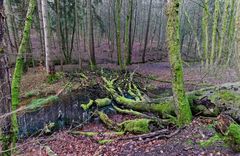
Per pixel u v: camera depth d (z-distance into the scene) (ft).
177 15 23.58
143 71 70.18
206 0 48.65
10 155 12.27
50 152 23.50
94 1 81.61
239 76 28.02
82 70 64.85
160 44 122.72
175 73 24.98
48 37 51.11
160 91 49.60
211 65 53.47
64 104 40.50
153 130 27.40
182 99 25.52
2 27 11.37
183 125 25.34
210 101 26.61
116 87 49.75
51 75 51.75
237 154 17.53
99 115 35.27
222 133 18.67
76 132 30.14
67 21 77.41
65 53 77.77
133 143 23.99
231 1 46.37
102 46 110.93
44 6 49.93
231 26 47.42
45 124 32.04
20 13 50.98
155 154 20.92
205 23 52.90
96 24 96.22
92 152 24.21
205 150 19.45
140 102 35.37
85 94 46.09
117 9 64.80
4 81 11.64
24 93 43.14
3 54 11.53
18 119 33.14
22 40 13.84
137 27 135.33
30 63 62.75
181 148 20.88
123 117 34.78
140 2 123.54
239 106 23.71
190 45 105.70
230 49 48.93
